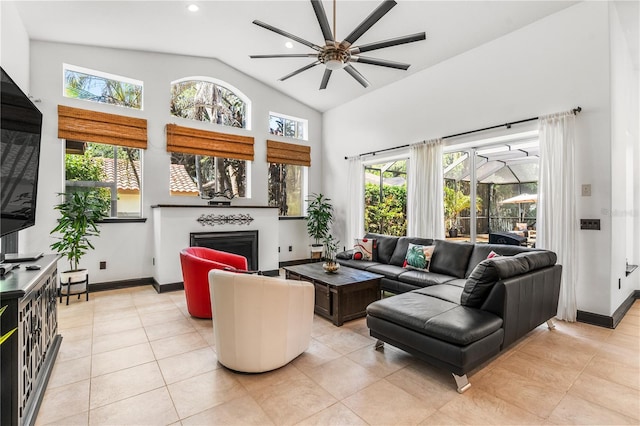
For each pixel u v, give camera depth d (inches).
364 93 223.9
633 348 102.8
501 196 165.6
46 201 155.3
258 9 144.9
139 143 179.3
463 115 167.0
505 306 86.9
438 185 176.1
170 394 77.5
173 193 192.5
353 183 233.3
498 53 152.9
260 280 83.7
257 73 216.1
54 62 157.8
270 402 74.3
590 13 124.3
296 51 181.9
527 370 89.0
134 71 179.5
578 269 128.0
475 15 139.0
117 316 132.5
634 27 134.8
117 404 73.4
